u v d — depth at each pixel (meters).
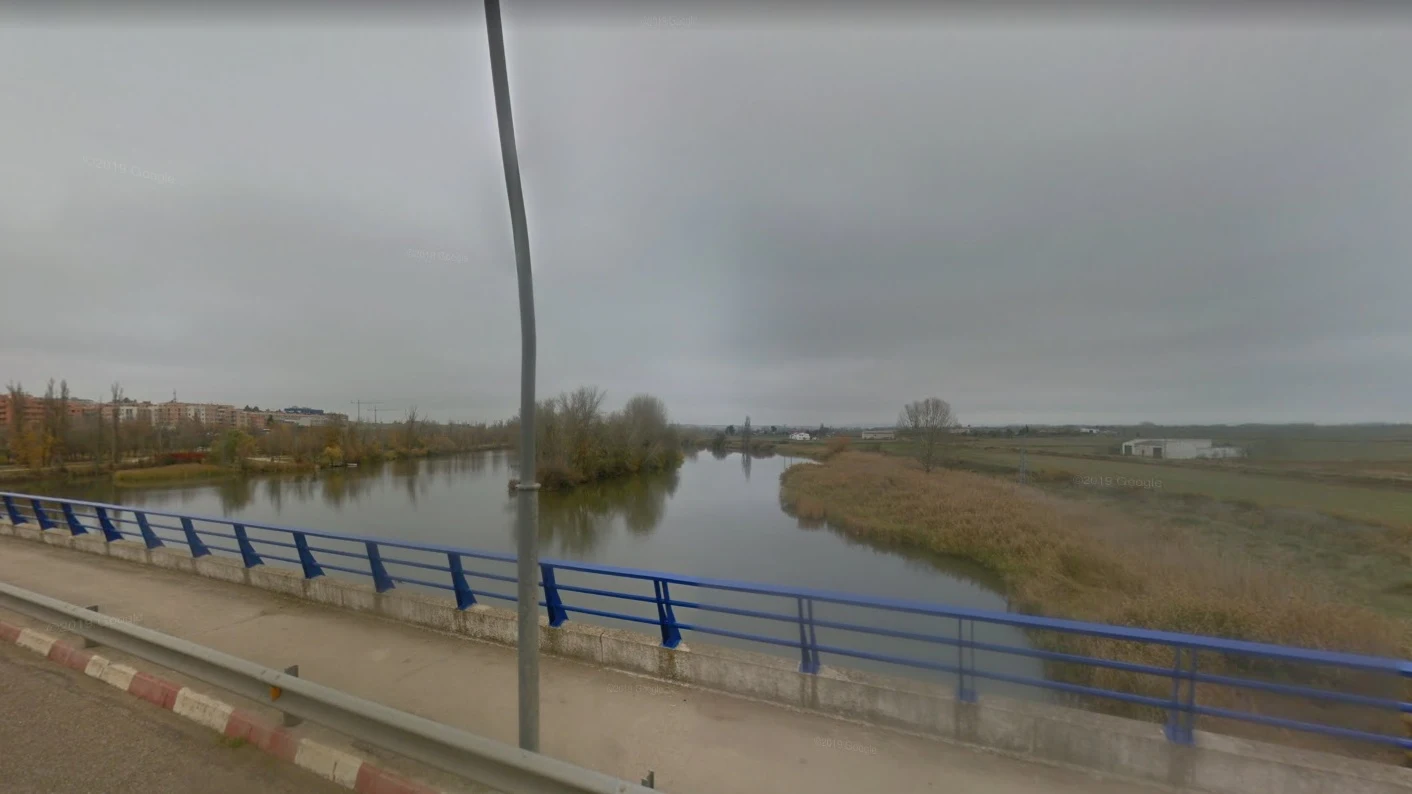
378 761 3.04
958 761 3.11
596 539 21.58
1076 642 9.10
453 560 5.20
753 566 17.47
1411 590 9.05
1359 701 2.76
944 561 17.28
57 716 3.65
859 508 25.03
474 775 2.62
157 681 3.93
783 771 3.00
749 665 3.85
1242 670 7.64
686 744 3.25
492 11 2.73
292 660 4.50
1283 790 2.79
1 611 5.53
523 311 2.86
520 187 2.85
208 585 6.72
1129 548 13.26
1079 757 3.07
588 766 3.04
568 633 4.50
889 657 3.59
